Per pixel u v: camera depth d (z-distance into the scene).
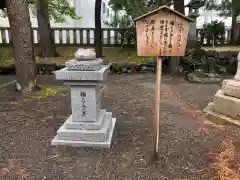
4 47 11.24
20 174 2.81
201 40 10.76
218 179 2.71
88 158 3.15
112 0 8.78
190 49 9.27
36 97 5.83
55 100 5.63
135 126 4.19
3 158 3.14
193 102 5.50
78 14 14.26
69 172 2.86
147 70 8.90
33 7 10.34
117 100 5.70
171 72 8.60
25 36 5.85
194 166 2.96
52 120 4.43
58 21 11.28
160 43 2.77
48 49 10.14
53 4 10.44
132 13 8.22
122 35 11.16
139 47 2.82
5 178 2.74
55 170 2.89
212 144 3.52
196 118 4.54
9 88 6.61
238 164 3.01
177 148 3.40
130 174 2.81
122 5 8.66
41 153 3.27
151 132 3.93
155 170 2.89
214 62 8.77
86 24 14.63
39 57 10.04
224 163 3.03
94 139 3.44
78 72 3.27
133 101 5.61
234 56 8.86
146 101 5.60
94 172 2.86
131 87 6.89
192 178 2.73
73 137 3.47
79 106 3.48
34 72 6.14
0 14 11.12
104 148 3.40
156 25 2.72
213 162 3.05
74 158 3.15
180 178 2.73
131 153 3.27
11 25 5.82
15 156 3.19
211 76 7.67
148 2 8.26
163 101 5.59
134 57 9.97
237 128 4.05
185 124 4.26
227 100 4.36
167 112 4.87
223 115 4.45
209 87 6.89
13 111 4.90
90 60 3.41
